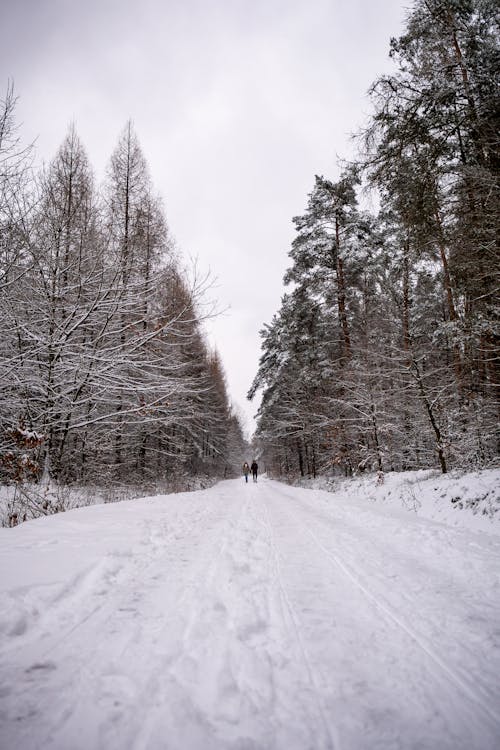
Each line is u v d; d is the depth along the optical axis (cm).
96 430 1127
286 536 573
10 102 681
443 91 682
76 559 368
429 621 274
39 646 221
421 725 167
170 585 334
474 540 496
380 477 1166
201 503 1012
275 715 170
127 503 820
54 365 834
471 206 705
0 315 711
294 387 2039
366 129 762
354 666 215
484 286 742
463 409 962
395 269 1196
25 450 672
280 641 241
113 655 214
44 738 146
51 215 838
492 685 199
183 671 201
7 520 620
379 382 1327
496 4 657
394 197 796
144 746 146
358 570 394
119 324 985
